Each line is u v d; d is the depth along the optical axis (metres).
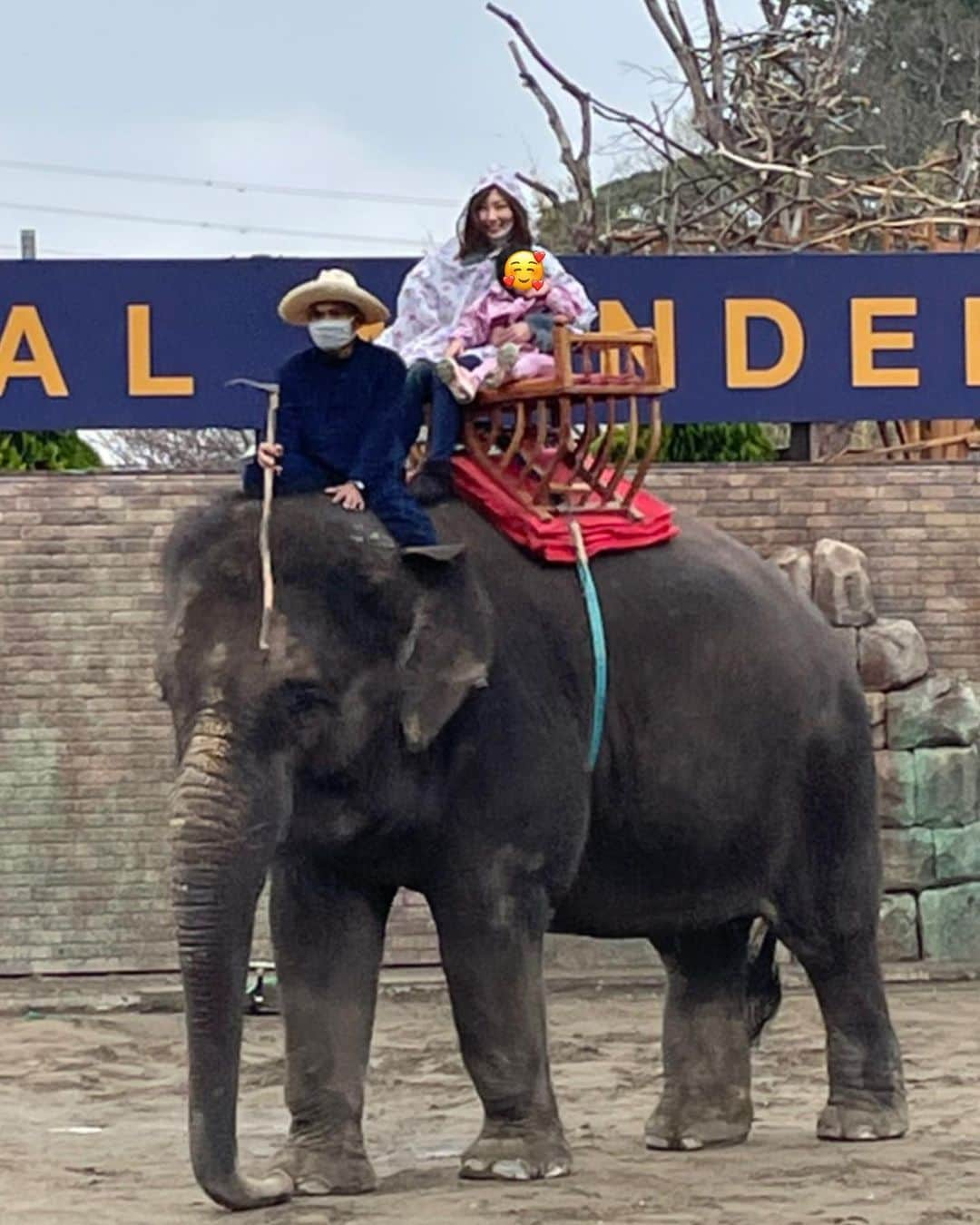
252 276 16.94
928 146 35.25
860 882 10.27
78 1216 9.15
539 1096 9.38
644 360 9.67
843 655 10.38
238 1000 8.10
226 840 8.07
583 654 9.33
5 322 16.86
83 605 17.12
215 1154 8.05
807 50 22.48
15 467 18.83
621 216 26.12
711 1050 10.41
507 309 9.59
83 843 17.17
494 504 9.38
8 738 17.12
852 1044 10.44
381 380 8.91
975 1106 11.89
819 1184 9.34
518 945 9.16
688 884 9.85
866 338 17.25
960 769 17.44
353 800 8.69
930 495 17.59
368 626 8.52
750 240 20.50
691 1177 9.52
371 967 9.35
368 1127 11.77
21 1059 14.55
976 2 40.38
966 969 17.33
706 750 9.68
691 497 17.42
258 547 8.48
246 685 8.25
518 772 9.07
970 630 17.58
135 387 16.91
